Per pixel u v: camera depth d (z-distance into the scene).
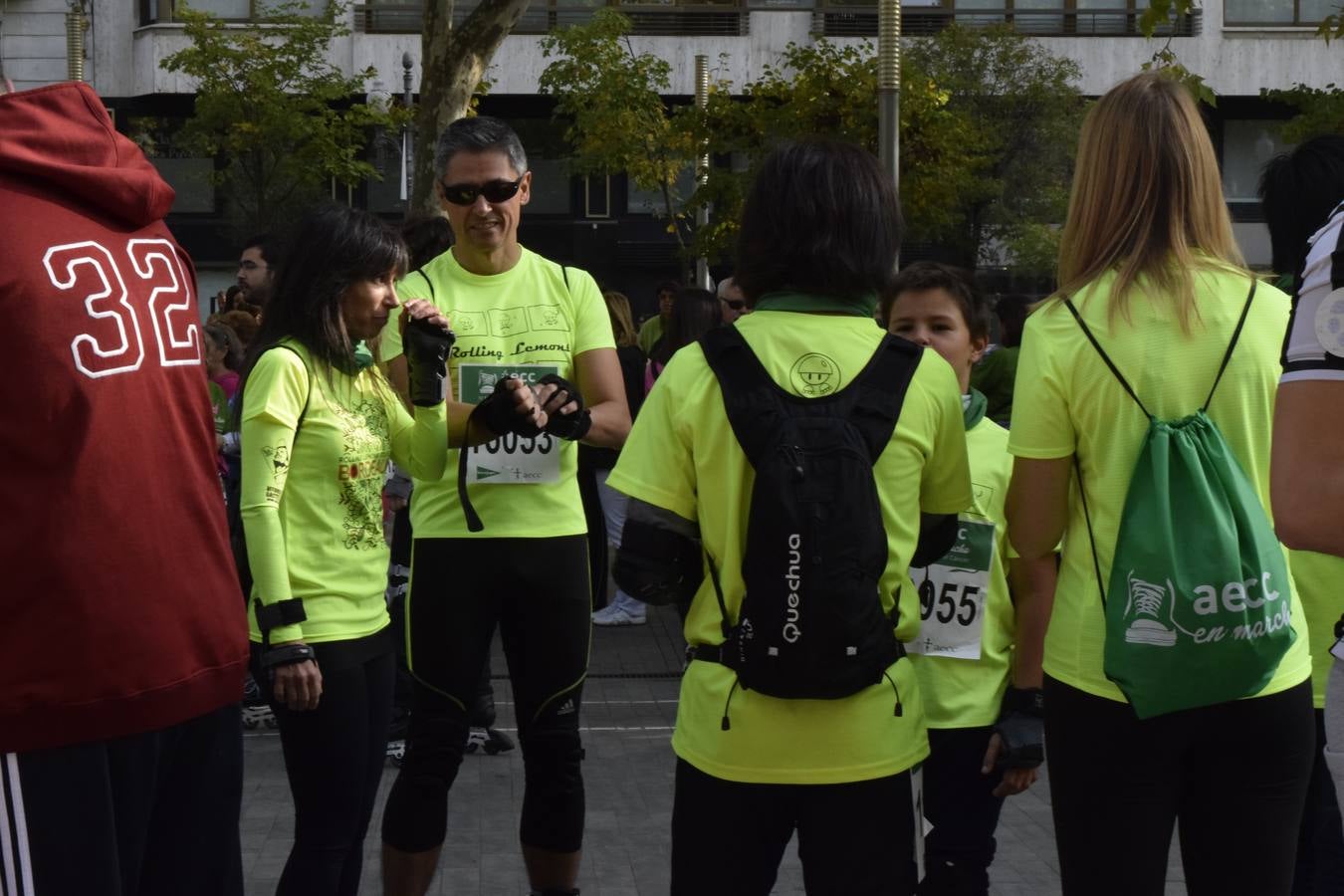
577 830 4.38
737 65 32.38
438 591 4.27
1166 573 2.67
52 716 2.34
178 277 2.59
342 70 31.53
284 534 3.65
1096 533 2.82
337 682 3.67
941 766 3.63
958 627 3.61
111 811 2.42
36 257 2.31
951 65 27.80
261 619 3.54
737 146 17.05
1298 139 14.53
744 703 2.78
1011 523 2.96
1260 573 2.68
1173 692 2.67
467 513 4.05
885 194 2.89
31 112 2.36
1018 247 26.14
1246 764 2.79
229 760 2.70
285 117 25.52
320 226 3.72
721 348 2.84
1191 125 2.89
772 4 32.47
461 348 4.41
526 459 4.28
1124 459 2.79
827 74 15.80
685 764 2.88
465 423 3.99
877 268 2.87
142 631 2.42
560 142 33.00
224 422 7.00
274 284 3.76
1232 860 2.80
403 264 3.80
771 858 2.89
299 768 3.70
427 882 4.30
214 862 2.68
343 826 3.73
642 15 32.44
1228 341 2.78
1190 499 2.71
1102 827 2.82
